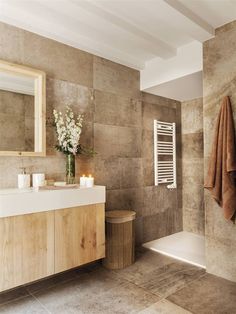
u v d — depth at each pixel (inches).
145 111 122.1
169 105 135.8
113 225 92.4
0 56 77.2
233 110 82.3
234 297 72.6
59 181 89.5
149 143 123.9
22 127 81.4
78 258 78.0
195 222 136.5
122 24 83.3
